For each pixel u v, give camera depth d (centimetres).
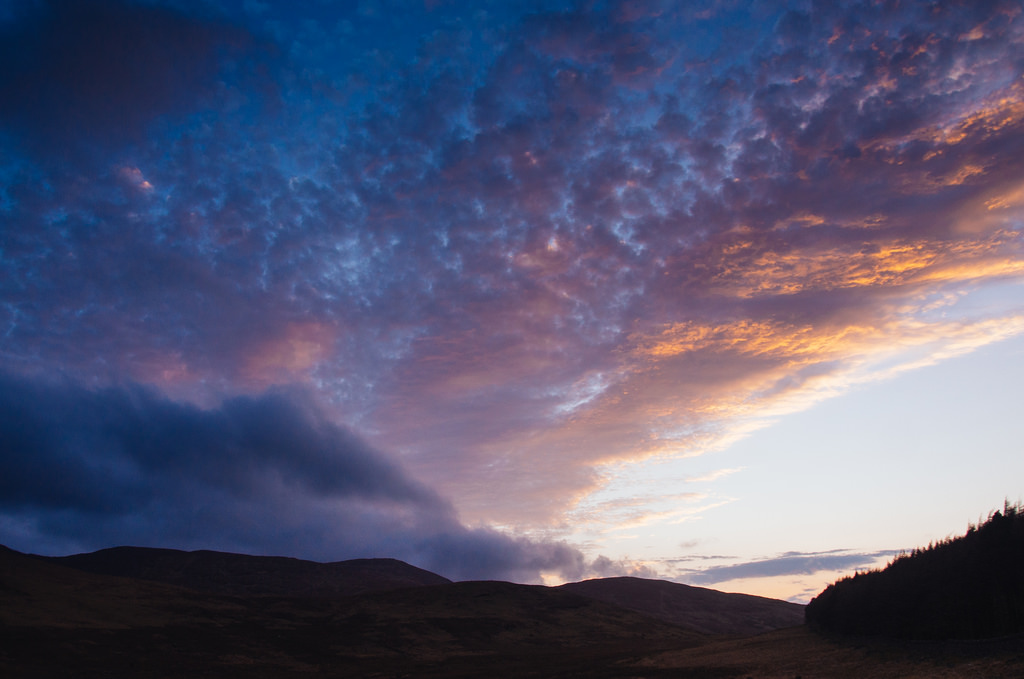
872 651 3869
